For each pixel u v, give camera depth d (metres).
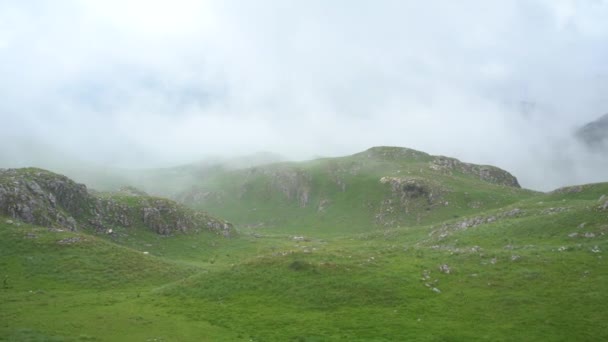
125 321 52.94
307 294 59.81
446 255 72.38
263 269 69.44
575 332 44.56
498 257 66.69
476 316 50.09
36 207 109.50
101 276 79.56
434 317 50.72
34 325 48.69
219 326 51.66
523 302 51.78
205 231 162.50
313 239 191.12
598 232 76.12
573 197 139.75
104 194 171.50
